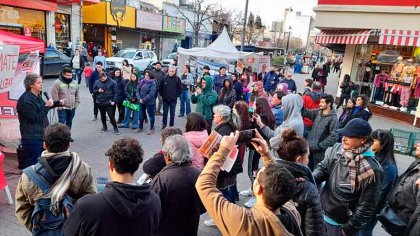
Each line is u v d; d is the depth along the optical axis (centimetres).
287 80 1176
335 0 1328
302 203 230
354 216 282
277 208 176
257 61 1805
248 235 169
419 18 1181
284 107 482
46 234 259
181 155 275
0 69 504
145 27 3084
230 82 837
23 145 540
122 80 929
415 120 1209
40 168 263
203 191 192
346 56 1486
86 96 1340
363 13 1284
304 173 238
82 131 859
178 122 1049
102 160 654
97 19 2686
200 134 386
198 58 1614
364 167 278
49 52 1683
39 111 525
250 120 462
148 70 891
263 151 243
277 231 168
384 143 347
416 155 318
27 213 271
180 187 266
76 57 1659
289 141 246
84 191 278
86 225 193
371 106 1420
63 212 264
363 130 279
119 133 864
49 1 1986
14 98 613
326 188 308
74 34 2305
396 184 315
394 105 1345
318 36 1496
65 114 734
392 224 303
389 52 1376
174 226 270
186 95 1115
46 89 1383
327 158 315
